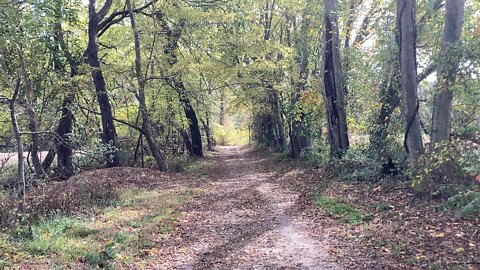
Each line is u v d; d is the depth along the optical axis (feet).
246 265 23.47
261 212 37.81
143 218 35.40
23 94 48.65
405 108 40.06
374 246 24.44
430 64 46.65
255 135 148.46
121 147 84.84
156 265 24.16
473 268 19.10
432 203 31.14
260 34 78.23
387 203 33.94
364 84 57.31
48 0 43.52
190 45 76.18
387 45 49.42
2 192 40.60
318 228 30.48
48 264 23.13
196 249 27.12
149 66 77.56
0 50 38.96
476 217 26.03
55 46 55.47
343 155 54.03
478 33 41.34
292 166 74.49
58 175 66.23
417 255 21.77
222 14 71.26
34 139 54.95
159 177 62.18
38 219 33.47
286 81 81.25
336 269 21.75
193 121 108.58
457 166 31.30
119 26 85.40
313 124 78.69
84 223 32.76
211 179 64.28
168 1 70.54
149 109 83.51
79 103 69.56
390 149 46.57
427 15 47.80
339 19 58.80
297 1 76.64
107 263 23.59
